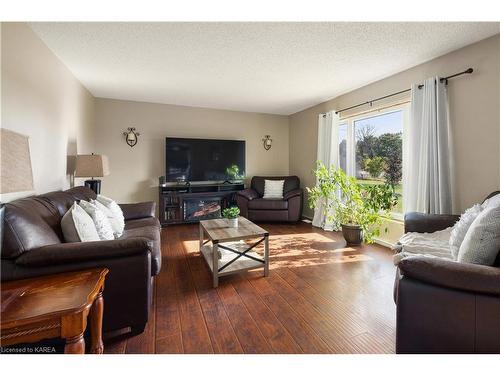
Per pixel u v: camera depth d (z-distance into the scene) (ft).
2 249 3.93
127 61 8.80
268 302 6.24
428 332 3.64
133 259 4.70
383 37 7.13
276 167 18.37
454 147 7.90
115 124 14.19
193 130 15.92
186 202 15.11
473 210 5.43
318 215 14.14
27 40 6.43
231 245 9.48
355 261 8.87
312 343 4.75
